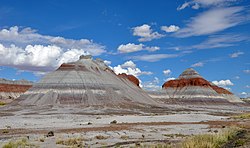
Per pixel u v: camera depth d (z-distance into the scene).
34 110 106.25
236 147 22.30
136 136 34.88
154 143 27.20
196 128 44.91
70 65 170.88
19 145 26.12
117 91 160.12
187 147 21.33
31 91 146.62
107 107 127.19
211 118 74.88
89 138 32.44
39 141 29.56
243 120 62.75
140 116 80.06
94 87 153.88
